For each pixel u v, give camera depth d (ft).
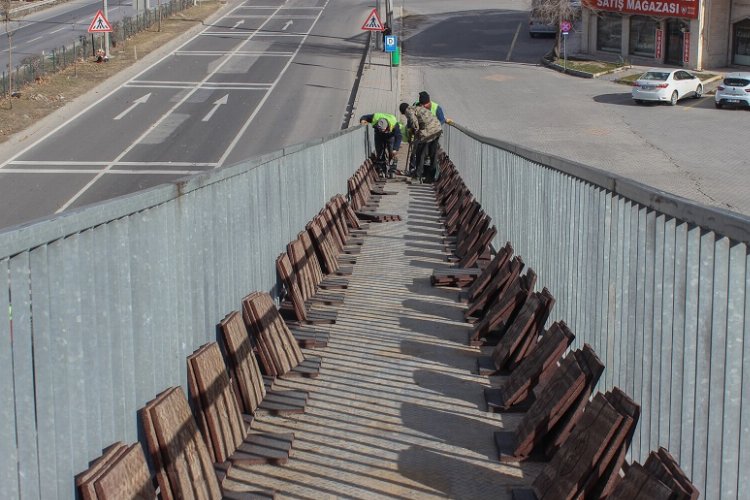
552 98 131.85
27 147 90.38
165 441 13.30
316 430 17.65
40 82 119.34
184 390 15.76
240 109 111.14
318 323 25.20
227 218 19.60
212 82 128.98
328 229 34.09
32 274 10.43
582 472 13.47
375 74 143.33
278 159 25.76
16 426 10.06
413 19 214.07
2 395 9.72
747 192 76.13
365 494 14.92
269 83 129.49
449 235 40.68
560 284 21.56
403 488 15.16
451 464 16.11
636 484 11.97
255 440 16.84
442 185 54.44
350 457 16.38
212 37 173.99
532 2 185.16
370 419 18.21
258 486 15.20
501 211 33.09
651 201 13.60
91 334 11.87
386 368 21.44
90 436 11.82
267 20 199.31
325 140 36.63
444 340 23.73
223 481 15.24
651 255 13.76
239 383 18.03
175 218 15.69
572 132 108.06
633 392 14.64
